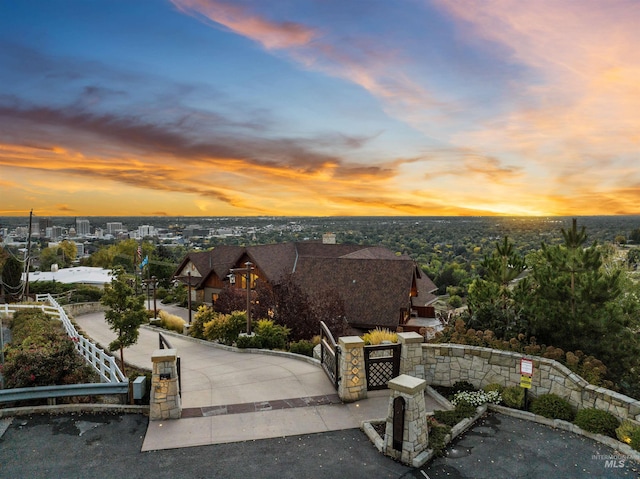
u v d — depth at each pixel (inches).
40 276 1866.4
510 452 328.8
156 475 293.6
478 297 541.0
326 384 478.9
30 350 497.7
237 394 447.5
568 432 360.5
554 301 471.2
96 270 2047.2
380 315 1010.7
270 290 935.0
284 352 661.3
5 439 340.2
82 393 395.2
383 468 305.3
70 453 320.2
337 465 308.7
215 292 1512.1
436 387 463.5
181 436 348.2
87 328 1139.9
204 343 837.8
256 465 307.6
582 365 416.2
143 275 2118.6
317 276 1143.6
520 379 425.7
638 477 294.5
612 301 481.7
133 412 390.9
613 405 355.9
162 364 378.9
